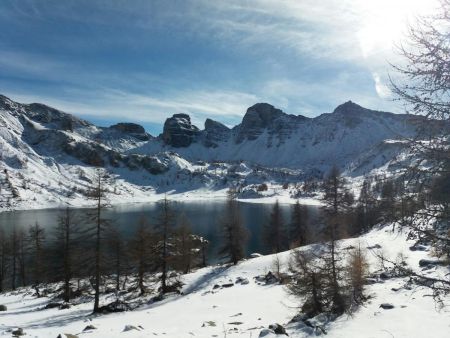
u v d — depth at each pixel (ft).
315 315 69.36
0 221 498.69
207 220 451.53
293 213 211.82
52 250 159.84
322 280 70.79
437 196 19.71
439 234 19.98
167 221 142.10
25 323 94.79
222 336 57.26
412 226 20.74
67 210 137.39
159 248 140.05
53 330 76.43
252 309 89.30
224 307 95.81
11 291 191.11
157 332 63.93
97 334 62.18
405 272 22.59
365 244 104.01
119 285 167.43
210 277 151.74
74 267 129.29
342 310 66.28
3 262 211.82
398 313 57.26
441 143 20.18
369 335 49.11
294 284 78.64
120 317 96.22
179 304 109.91
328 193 82.48
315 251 80.28
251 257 194.90
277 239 221.25
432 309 56.59
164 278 139.13
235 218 189.06
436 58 20.53
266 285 121.19
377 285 77.30
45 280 173.99
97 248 112.57
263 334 53.01
